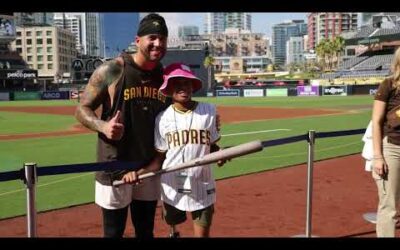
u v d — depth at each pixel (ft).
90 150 50.62
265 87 260.21
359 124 77.92
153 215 14.80
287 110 117.50
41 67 474.08
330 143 52.29
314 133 19.71
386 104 15.31
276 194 28.73
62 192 30.14
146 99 13.47
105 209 13.56
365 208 25.36
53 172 12.84
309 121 84.53
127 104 13.20
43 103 186.29
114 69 13.07
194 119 13.39
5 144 56.54
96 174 13.66
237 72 561.84
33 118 102.58
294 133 64.08
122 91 13.14
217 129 13.83
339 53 418.51
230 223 22.66
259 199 27.50
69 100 221.66
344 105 135.13
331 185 31.27
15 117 106.01
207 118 13.53
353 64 319.06
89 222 23.36
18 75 319.27
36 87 320.70
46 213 25.17
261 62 633.20
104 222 13.74
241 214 24.27
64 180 33.63
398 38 295.07
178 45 372.58
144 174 13.15
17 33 470.80
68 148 52.49
